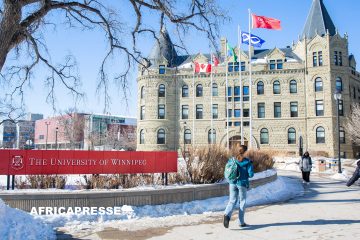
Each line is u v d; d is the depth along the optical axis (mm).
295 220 10320
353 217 10711
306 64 54250
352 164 40969
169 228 9516
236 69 57125
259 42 33531
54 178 12562
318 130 52594
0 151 11531
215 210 12250
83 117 76250
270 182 18922
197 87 58281
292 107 54469
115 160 12930
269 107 55000
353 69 57469
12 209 8922
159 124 57594
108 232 9070
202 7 11734
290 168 37844
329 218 10570
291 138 53781
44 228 8961
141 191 11695
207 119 57094
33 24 11438
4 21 9438
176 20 11875
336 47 53688
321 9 56875
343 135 52156
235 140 55406
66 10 12477
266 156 22828
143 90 59781
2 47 9398
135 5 12242
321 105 52844
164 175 14500
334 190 18281
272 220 10375
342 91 53156
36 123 115312
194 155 15000
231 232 8945
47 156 12039
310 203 13727
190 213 11680
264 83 55688
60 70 13062
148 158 13445
